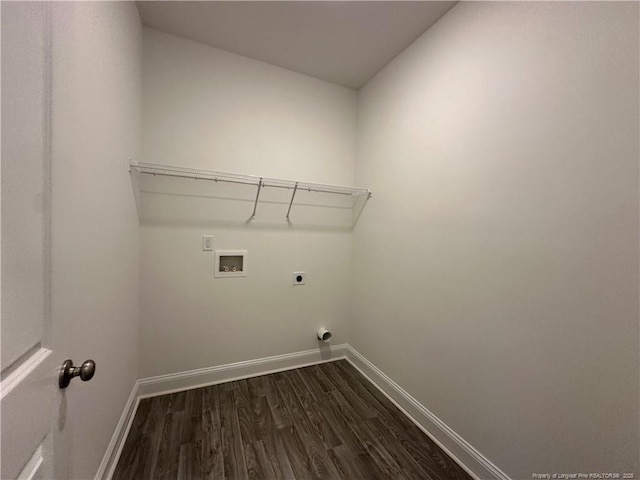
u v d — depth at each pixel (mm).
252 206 1934
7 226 440
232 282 1899
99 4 934
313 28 1585
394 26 1548
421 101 1596
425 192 1552
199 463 1233
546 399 975
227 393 1774
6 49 439
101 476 1044
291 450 1329
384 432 1479
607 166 821
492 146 1174
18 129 475
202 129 1755
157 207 1664
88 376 664
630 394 778
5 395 404
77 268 785
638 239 761
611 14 812
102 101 975
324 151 2176
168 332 1729
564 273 927
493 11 1172
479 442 1211
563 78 927
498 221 1147
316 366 2205
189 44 1704
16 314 460
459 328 1325
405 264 1702
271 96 1959
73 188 752
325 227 2217
